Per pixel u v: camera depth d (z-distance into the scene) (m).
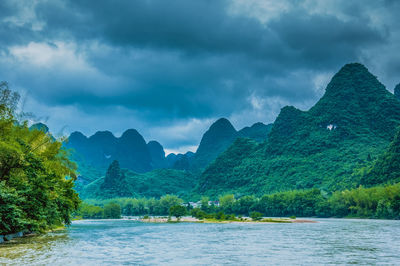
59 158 63.38
